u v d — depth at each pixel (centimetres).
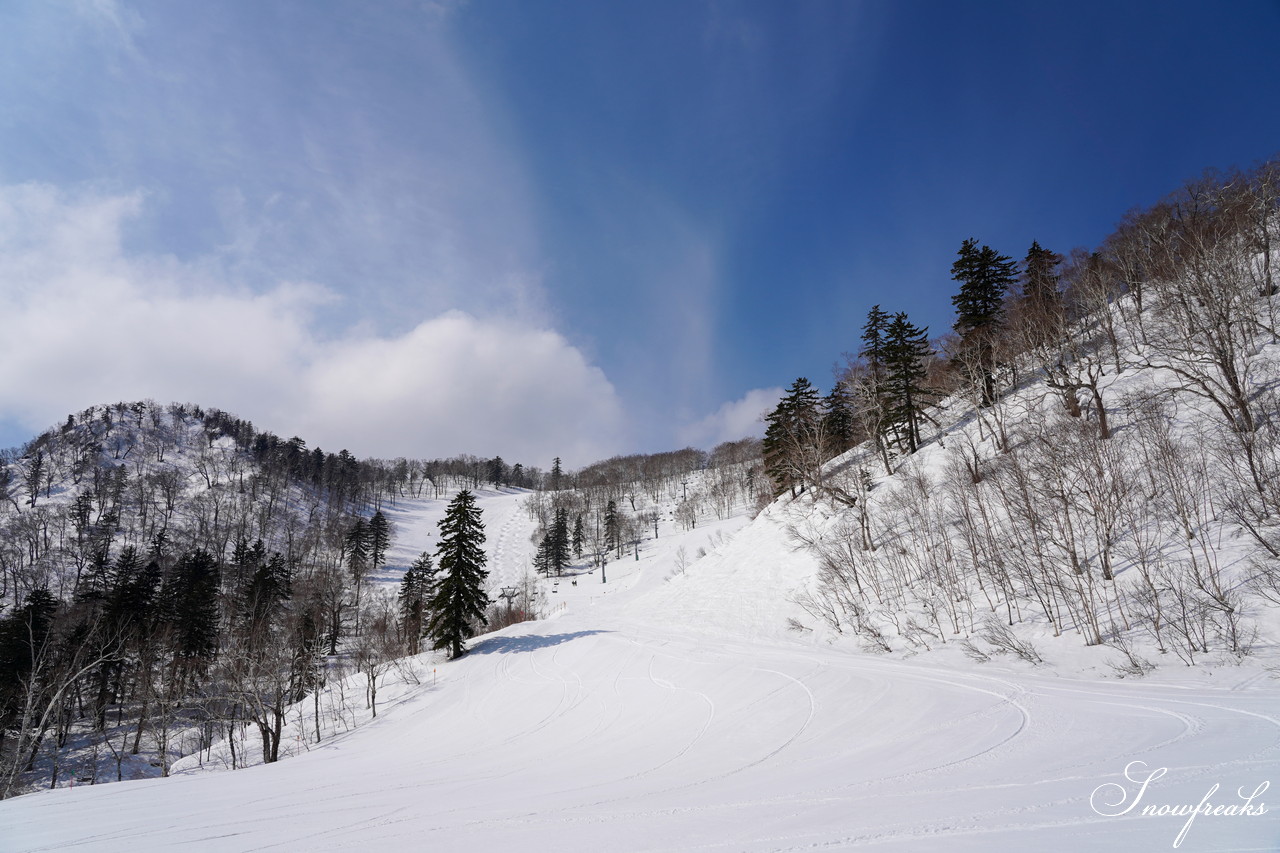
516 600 7638
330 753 2550
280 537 11731
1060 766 837
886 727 1406
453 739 2397
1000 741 1086
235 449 17075
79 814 1076
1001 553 2586
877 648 2592
